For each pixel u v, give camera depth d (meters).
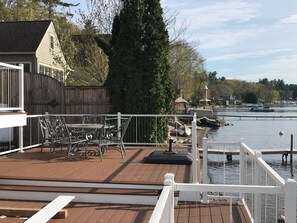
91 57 17.16
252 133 31.52
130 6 11.06
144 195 5.06
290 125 41.69
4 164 6.71
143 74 11.11
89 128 7.14
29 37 18.61
